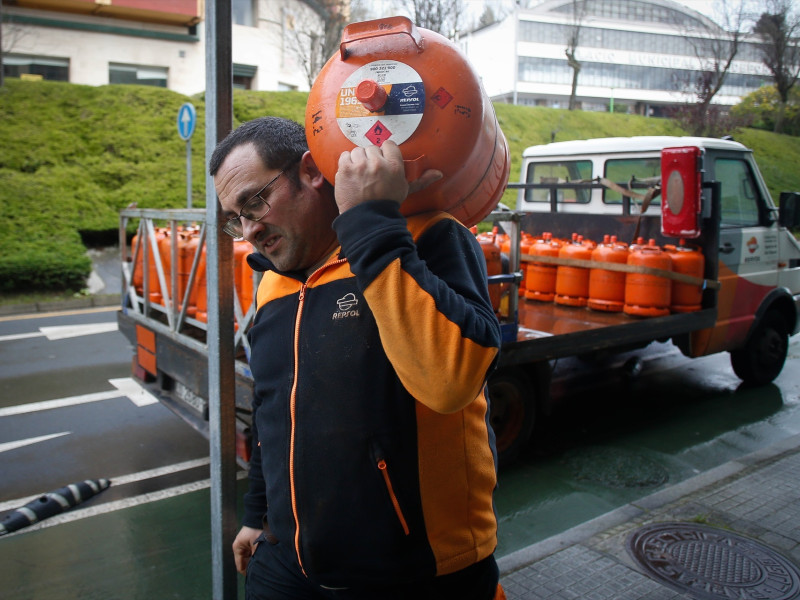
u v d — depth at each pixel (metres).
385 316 1.14
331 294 1.33
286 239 1.41
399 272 1.14
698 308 5.08
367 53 1.26
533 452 4.67
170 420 5.24
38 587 3.02
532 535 3.52
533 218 6.32
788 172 17.08
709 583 2.78
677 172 4.77
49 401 5.68
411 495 1.30
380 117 1.23
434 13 16.17
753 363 6.02
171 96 16.09
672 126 20.31
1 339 8.02
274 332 1.46
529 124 20.17
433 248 1.29
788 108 20.73
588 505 3.87
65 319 9.31
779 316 6.14
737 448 4.77
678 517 3.37
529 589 2.76
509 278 3.81
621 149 5.74
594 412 5.55
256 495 1.79
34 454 4.56
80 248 11.55
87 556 3.29
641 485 4.14
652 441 4.89
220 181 1.42
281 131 1.41
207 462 4.46
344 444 1.29
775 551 3.04
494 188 1.44
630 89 28.70
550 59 29.78
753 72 22.31
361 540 1.31
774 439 4.95
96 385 6.13
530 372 4.30
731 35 20.39
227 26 2.10
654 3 27.33
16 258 10.54
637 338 4.61
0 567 3.18
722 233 5.25
